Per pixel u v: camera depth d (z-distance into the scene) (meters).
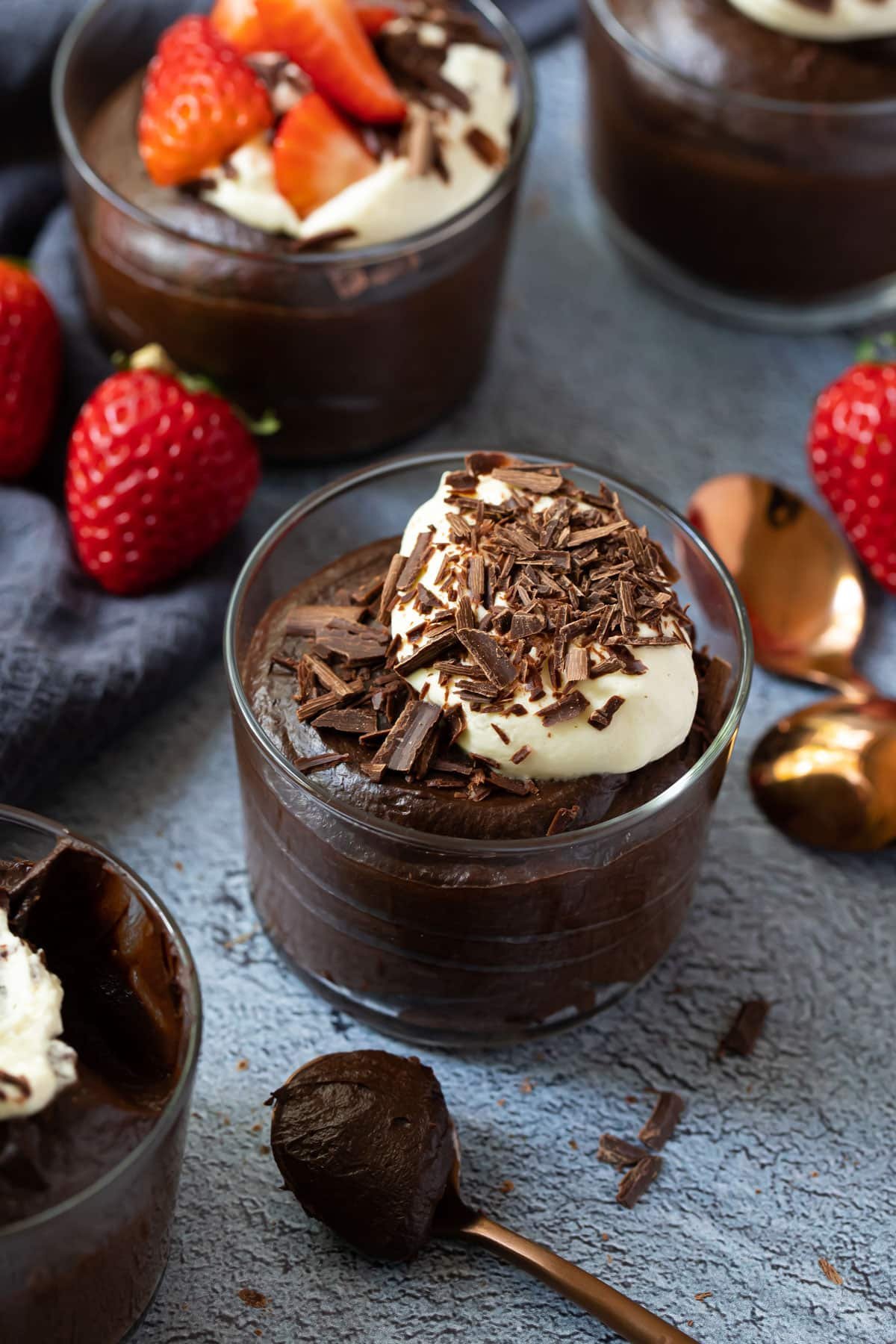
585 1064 0.55
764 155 0.61
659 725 0.51
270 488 0.62
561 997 0.53
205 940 0.56
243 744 0.52
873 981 0.56
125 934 0.51
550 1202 0.53
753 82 0.61
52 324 0.60
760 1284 0.52
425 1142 0.51
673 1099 0.54
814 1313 0.52
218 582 0.59
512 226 0.62
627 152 0.63
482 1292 0.52
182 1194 0.53
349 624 0.53
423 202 0.59
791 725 0.58
